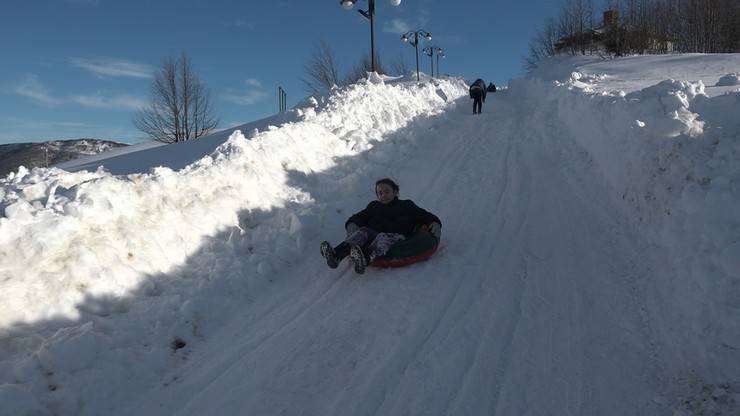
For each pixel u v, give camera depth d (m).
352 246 4.52
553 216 5.43
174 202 4.89
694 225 3.54
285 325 3.79
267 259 4.80
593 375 2.90
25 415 2.69
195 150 11.12
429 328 3.52
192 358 3.47
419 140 9.99
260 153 6.46
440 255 4.75
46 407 2.84
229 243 4.86
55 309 3.50
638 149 5.12
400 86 16.56
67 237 3.87
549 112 10.99
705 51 36.25
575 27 43.66
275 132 7.17
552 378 2.91
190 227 4.79
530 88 21.48
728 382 2.56
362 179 7.45
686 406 2.53
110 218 4.26
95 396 2.96
